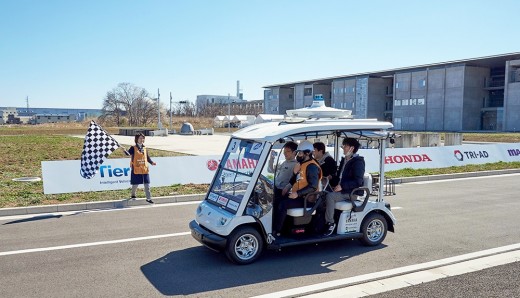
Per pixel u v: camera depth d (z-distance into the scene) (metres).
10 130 62.56
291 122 6.85
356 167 6.51
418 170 15.81
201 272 5.64
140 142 10.19
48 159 20.62
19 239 7.17
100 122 97.19
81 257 6.25
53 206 9.41
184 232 7.67
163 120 98.44
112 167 11.88
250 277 5.47
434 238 7.30
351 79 76.69
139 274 5.57
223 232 5.79
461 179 14.80
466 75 60.12
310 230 6.46
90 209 9.71
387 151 15.95
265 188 6.02
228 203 6.11
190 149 27.72
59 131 59.81
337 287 5.15
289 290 5.05
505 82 56.00
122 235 7.45
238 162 6.39
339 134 6.79
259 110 120.50
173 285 5.20
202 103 141.38
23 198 10.28
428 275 5.55
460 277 5.46
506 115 55.97
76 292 4.98
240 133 6.75
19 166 17.47
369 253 6.46
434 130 63.81
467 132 55.22
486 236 7.43
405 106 68.50
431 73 64.25
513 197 11.27
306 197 6.19
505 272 5.63
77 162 11.45
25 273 5.58
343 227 6.51
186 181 12.85
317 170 6.23
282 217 6.12
